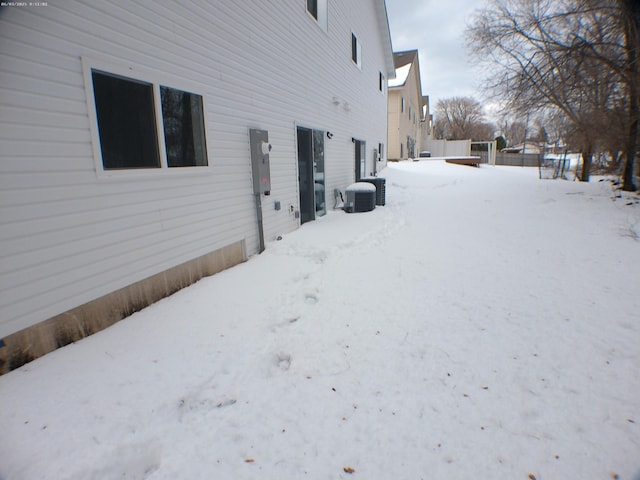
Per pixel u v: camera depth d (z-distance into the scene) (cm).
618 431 195
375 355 275
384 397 228
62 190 260
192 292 383
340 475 173
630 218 782
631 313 330
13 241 232
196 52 398
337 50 942
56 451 179
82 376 236
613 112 1084
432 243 615
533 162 3025
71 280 272
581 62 1011
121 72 302
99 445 184
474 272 460
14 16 225
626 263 479
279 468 177
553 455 182
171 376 243
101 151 289
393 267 485
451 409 216
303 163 762
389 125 2458
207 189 429
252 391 234
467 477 171
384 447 189
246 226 520
